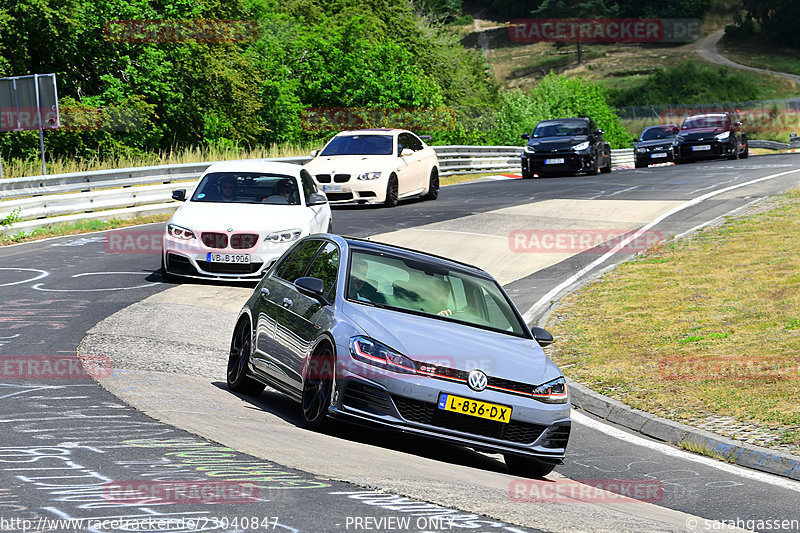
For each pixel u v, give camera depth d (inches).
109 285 2123.5
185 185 3683.6
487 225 3189.0
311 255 1290.6
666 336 1819.6
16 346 1456.7
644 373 1598.2
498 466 1138.0
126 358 1438.2
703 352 1688.0
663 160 6092.5
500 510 764.6
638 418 1386.6
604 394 1509.6
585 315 2042.3
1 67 5142.7
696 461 1194.6
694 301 2064.5
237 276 2135.8
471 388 1048.2
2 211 2893.7
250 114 6574.8
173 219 2201.0
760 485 1076.5
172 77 5974.4
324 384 1077.8
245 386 1326.3
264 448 914.7
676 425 1320.1
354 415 1037.2
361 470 865.5
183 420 1026.7
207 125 6269.7
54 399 1103.6
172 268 2159.2
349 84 7760.8
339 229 3024.1
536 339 1203.9
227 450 887.7
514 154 6604.3
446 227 3132.4
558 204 3671.3
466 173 5743.1
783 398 1391.5
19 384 1184.8
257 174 2377.0
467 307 1198.9
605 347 1781.5
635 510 887.1
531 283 2421.3
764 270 2274.9
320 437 1044.5
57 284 2108.8
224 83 6205.7
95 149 5457.7
